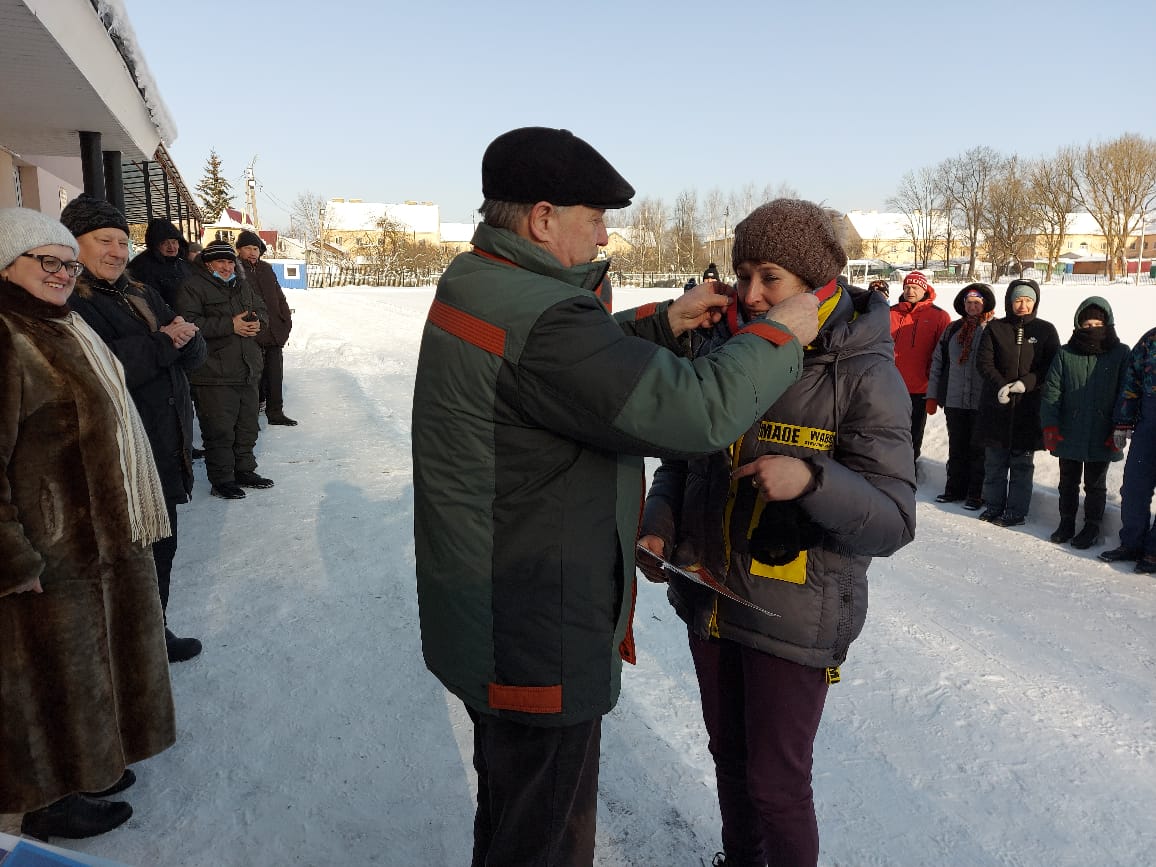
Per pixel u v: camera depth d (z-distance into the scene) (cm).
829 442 168
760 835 200
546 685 142
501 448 140
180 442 333
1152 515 485
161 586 332
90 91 470
